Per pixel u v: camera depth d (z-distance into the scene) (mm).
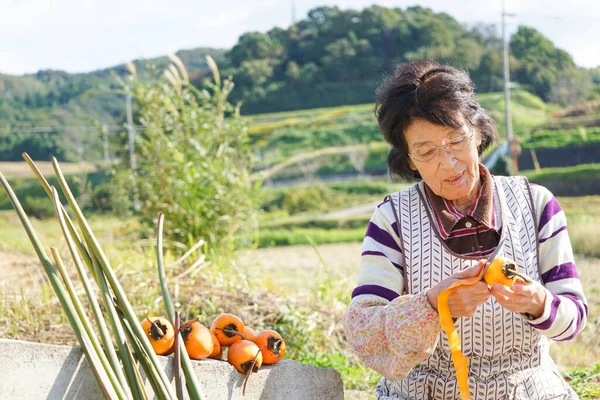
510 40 42250
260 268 8367
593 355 5871
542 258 2291
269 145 37281
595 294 8711
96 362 1925
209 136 8375
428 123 2152
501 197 2301
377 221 2363
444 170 2184
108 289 2074
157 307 5199
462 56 41938
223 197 7891
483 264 2035
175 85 8555
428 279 2270
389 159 2396
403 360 2100
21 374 1920
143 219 8250
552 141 30844
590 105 35406
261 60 47531
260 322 5371
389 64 44531
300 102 44844
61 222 2064
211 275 6082
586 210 20156
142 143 8477
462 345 2258
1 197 28719
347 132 37406
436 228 2283
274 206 28203
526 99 37812
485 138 2285
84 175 14562
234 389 2344
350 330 2229
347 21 47219
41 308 4930
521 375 2277
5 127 39750
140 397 2004
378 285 2287
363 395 4133
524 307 2053
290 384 2486
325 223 24812
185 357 2117
